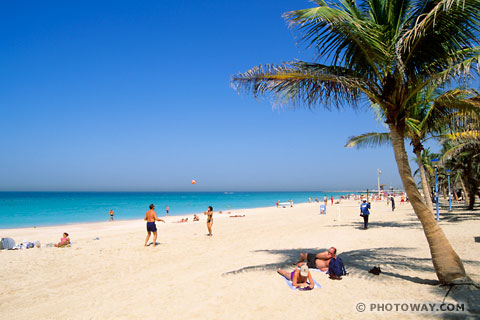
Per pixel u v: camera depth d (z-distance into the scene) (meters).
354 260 7.79
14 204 62.81
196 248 11.71
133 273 8.14
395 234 12.52
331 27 5.33
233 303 5.13
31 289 6.92
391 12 5.79
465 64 4.59
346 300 4.97
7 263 9.56
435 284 5.36
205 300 5.35
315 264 7.10
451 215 19.61
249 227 18.94
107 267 8.92
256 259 8.95
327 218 24.06
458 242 9.61
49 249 11.96
